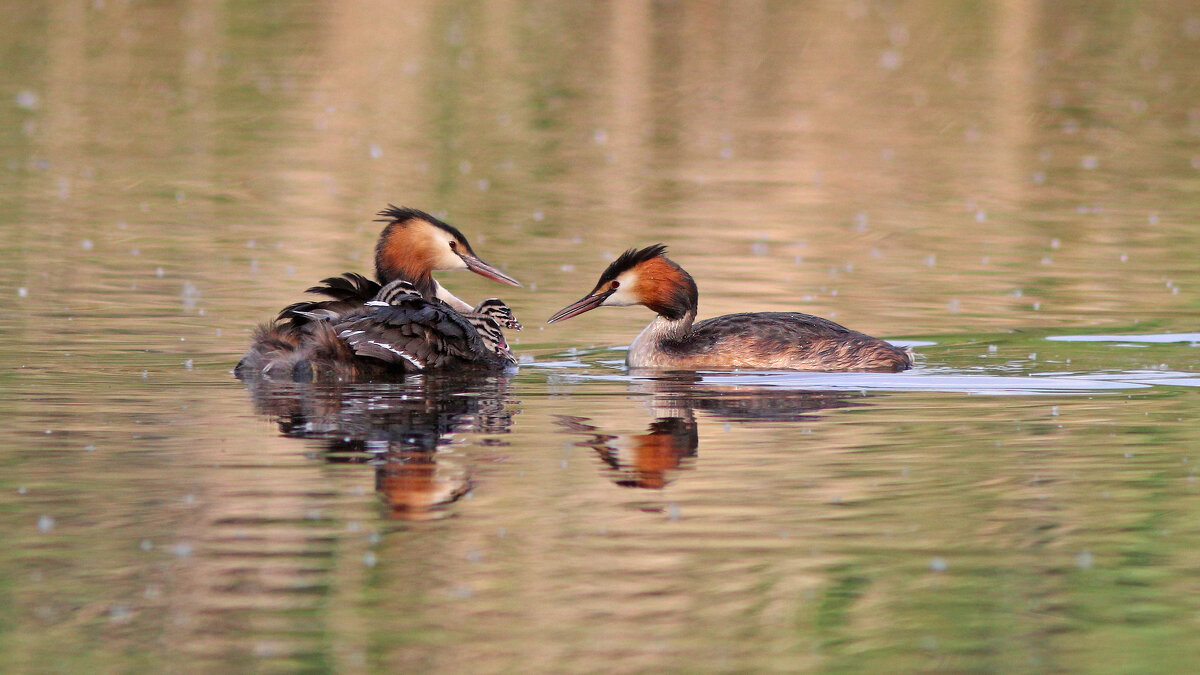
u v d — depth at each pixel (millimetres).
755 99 37031
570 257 21328
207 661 7766
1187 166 29922
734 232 23406
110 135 31328
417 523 9781
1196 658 7941
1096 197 26859
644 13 48469
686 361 15375
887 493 10523
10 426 12102
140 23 45250
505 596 8617
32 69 38188
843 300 18844
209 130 32156
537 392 13977
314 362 14203
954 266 21062
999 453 11578
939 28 46688
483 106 35594
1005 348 16047
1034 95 37812
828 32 45969
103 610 8367
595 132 32844
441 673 7652
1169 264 21078
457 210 24812
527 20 46906
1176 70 41000
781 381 14625
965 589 8828
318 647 7938
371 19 46719
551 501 10281
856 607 8539
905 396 13734
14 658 7781
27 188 26031
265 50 41812
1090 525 9891
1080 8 49844
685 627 8234
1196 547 9500
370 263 20812
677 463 11273
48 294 18328
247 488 10469
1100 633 8250
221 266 20359
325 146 30812
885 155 30828
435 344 14758
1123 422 12578
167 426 12172
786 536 9625
